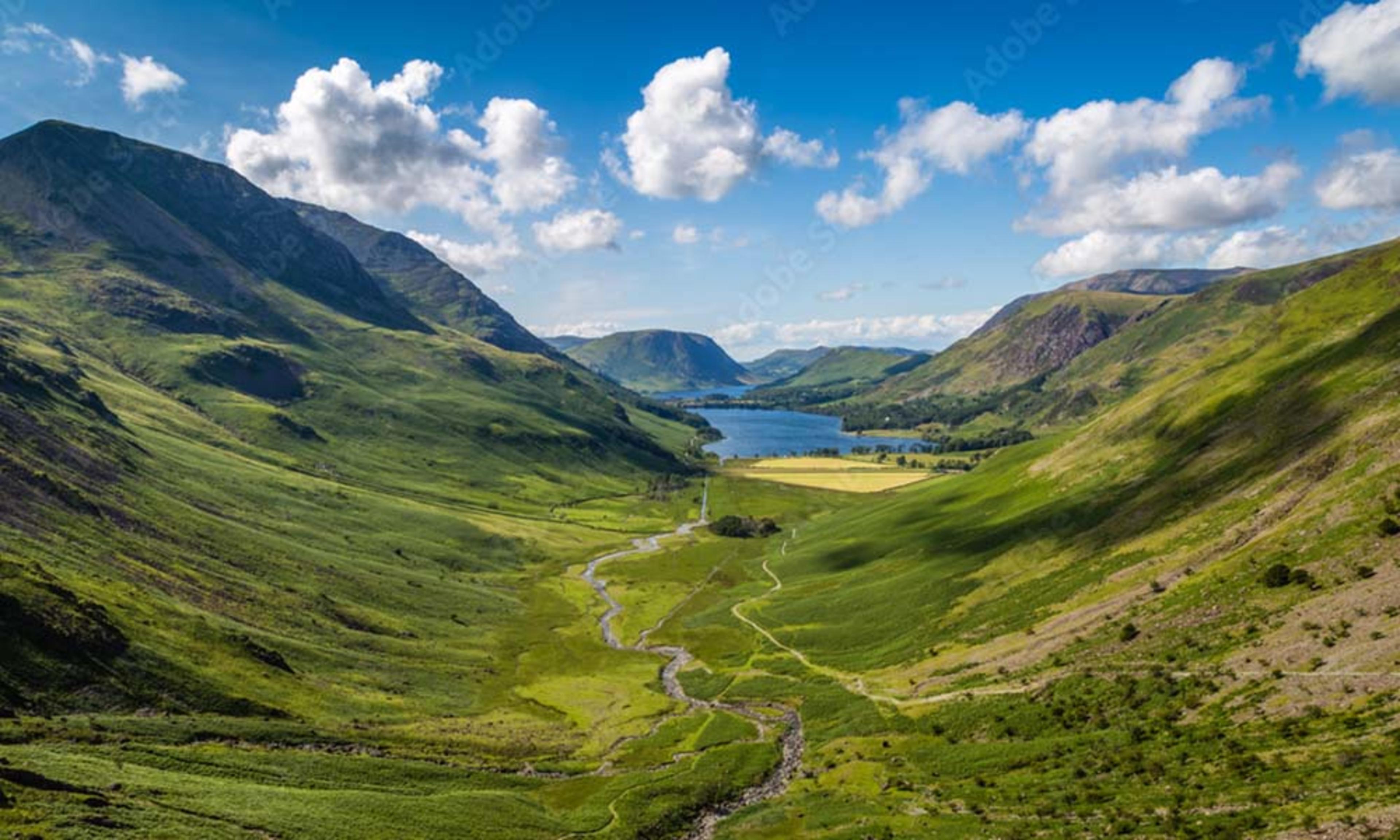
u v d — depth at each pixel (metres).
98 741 72.19
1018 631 105.81
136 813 56.53
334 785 75.62
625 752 99.00
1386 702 52.28
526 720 111.38
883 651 122.62
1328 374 126.94
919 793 70.00
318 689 104.12
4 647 79.75
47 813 51.84
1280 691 60.44
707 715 112.50
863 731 91.88
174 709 85.56
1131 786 56.91
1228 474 119.31
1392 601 63.38
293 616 130.62
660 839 74.31
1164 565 100.56
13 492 123.31
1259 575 81.25
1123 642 84.25
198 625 105.44
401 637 141.75
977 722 81.81
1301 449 107.56
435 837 67.56
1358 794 42.94
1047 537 140.25
